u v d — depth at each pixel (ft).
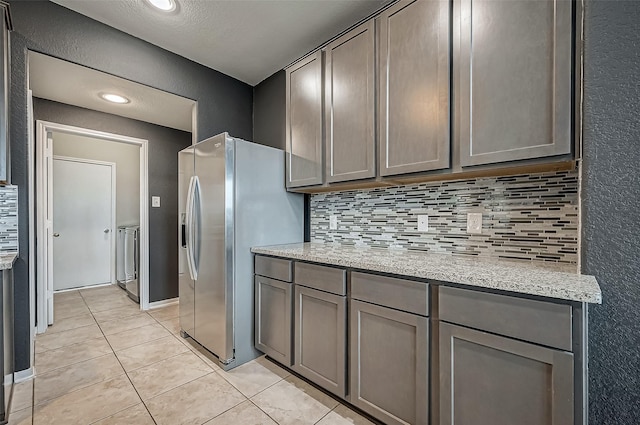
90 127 9.90
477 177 5.50
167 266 11.78
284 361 6.52
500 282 3.50
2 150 5.47
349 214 7.86
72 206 14.07
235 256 7.00
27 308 6.29
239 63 8.99
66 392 5.85
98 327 9.31
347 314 5.28
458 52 4.73
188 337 8.52
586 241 3.69
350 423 5.02
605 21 3.60
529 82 4.08
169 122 11.28
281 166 8.05
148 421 5.04
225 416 5.18
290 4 6.50
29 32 6.22
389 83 5.64
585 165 3.68
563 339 3.12
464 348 3.82
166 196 11.81
